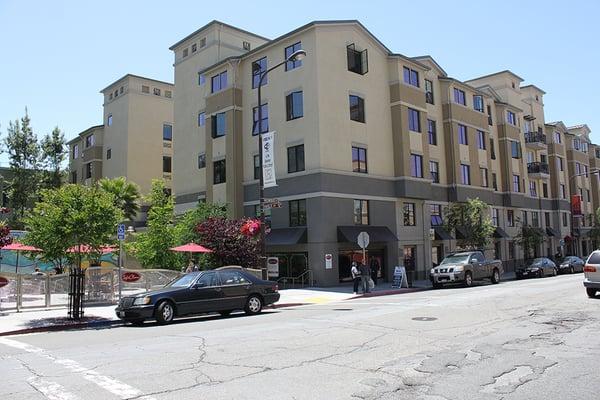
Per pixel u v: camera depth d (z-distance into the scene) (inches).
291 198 1154.7
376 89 1266.0
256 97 1279.5
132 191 1571.1
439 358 318.3
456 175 1472.7
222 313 649.0
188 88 1569.9
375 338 392.5
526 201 1910.7
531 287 866.8
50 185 1784.0
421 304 635.5
